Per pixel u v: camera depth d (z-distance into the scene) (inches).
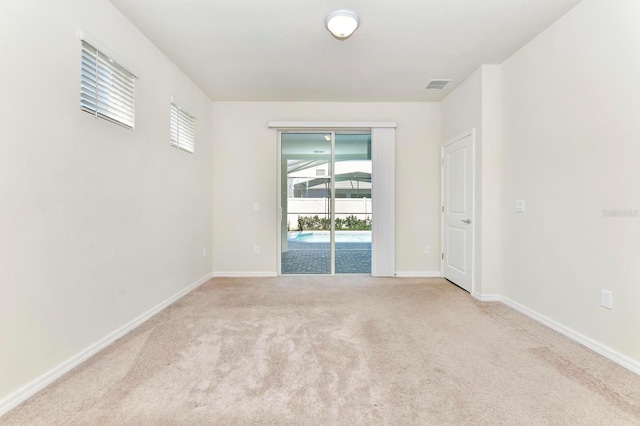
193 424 50.8
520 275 106.0
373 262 158.7
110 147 81.0
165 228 110.3
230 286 139.6
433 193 159.5
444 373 66.5
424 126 158.7
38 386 59.5
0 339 53.1
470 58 112.3
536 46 97.6
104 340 78.5
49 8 61.8
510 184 111.1
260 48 105.1
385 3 81.4
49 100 62.1
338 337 85.2
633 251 67.6
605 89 73.9
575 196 82.8
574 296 83.2
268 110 158.7
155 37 97.7
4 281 53.7
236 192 159.2
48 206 62.2
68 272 67.3
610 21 72.4
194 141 135.9
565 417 52.4
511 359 72.7
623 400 56.9
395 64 117.0
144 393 59.1
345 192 168.1
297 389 60.7
